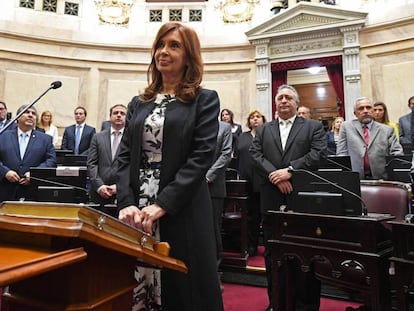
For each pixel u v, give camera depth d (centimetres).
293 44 641
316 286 206
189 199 109
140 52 695
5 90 617
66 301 67
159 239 111
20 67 633
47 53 653
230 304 243
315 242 175
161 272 108
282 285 200
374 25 589
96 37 682
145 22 706
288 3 667
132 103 134
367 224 159
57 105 649
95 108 668
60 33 663
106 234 66
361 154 301
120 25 697
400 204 207
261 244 379
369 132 305
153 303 114
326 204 173
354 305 240
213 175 267
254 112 369
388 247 166
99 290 71
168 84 127
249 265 302
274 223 191
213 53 684
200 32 694
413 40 562
